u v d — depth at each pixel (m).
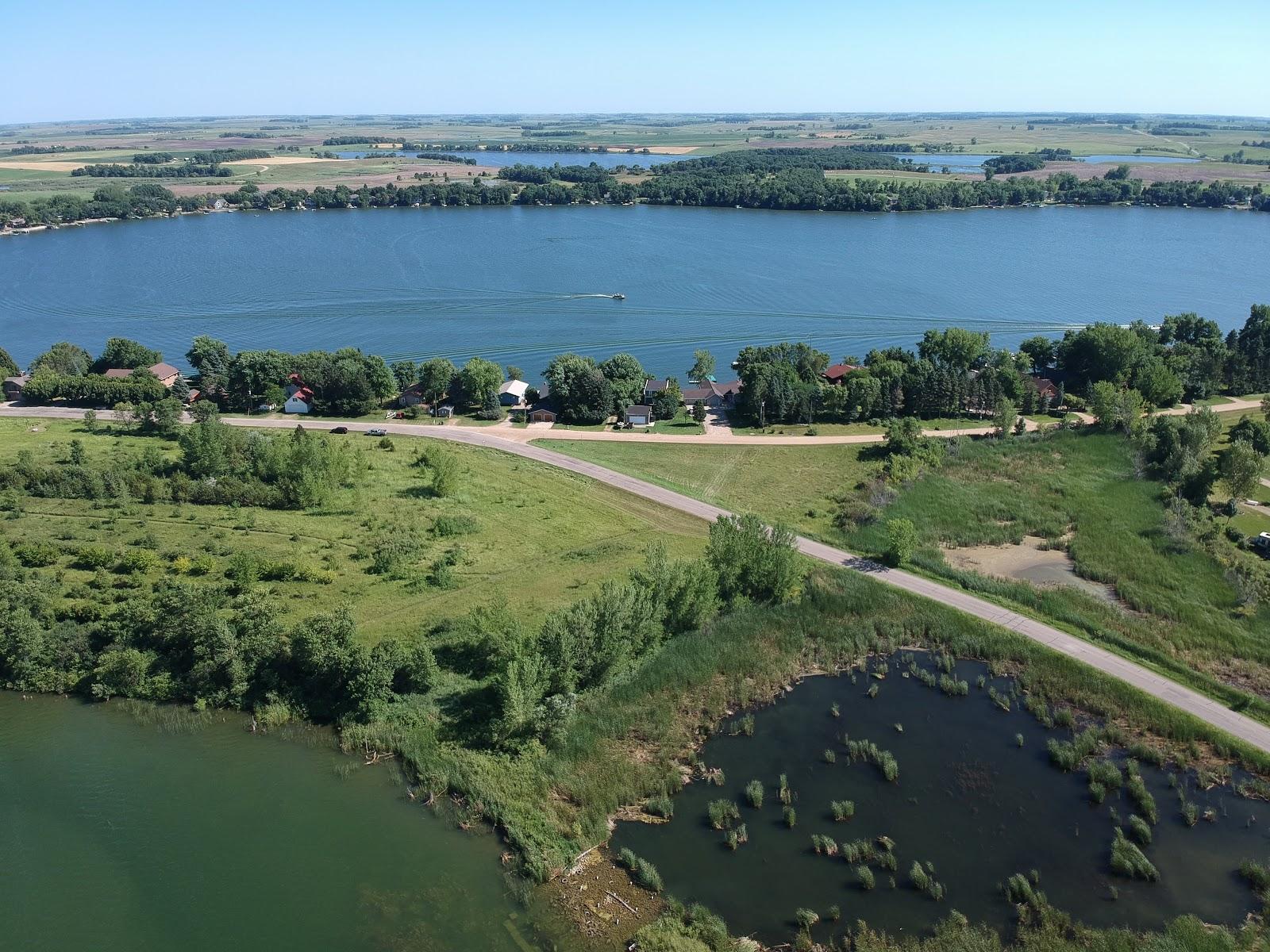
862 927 50.66
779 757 66.38
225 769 62.50
